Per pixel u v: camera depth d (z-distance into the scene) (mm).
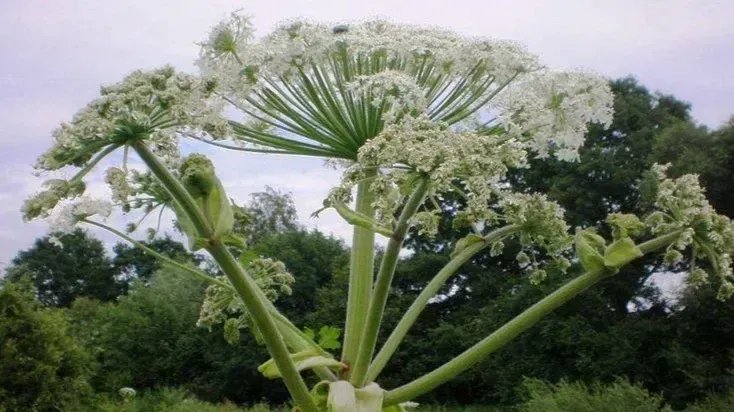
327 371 3576
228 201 2992
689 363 32031
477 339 38500
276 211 62125
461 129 4281
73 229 3236
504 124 3822
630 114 39375
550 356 36250
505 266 41969
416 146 2945
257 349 41000
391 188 2980
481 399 39375
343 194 3008
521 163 3141
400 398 3324
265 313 3043
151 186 3371
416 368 40750
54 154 2898
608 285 35062
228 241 3789
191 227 3047
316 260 47531
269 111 4082
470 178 3027
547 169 39438
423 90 4109
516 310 37125
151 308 41781
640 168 37344
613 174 36906
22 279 23109
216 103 3365
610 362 33219
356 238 3967
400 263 43219
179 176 3055
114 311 41312
